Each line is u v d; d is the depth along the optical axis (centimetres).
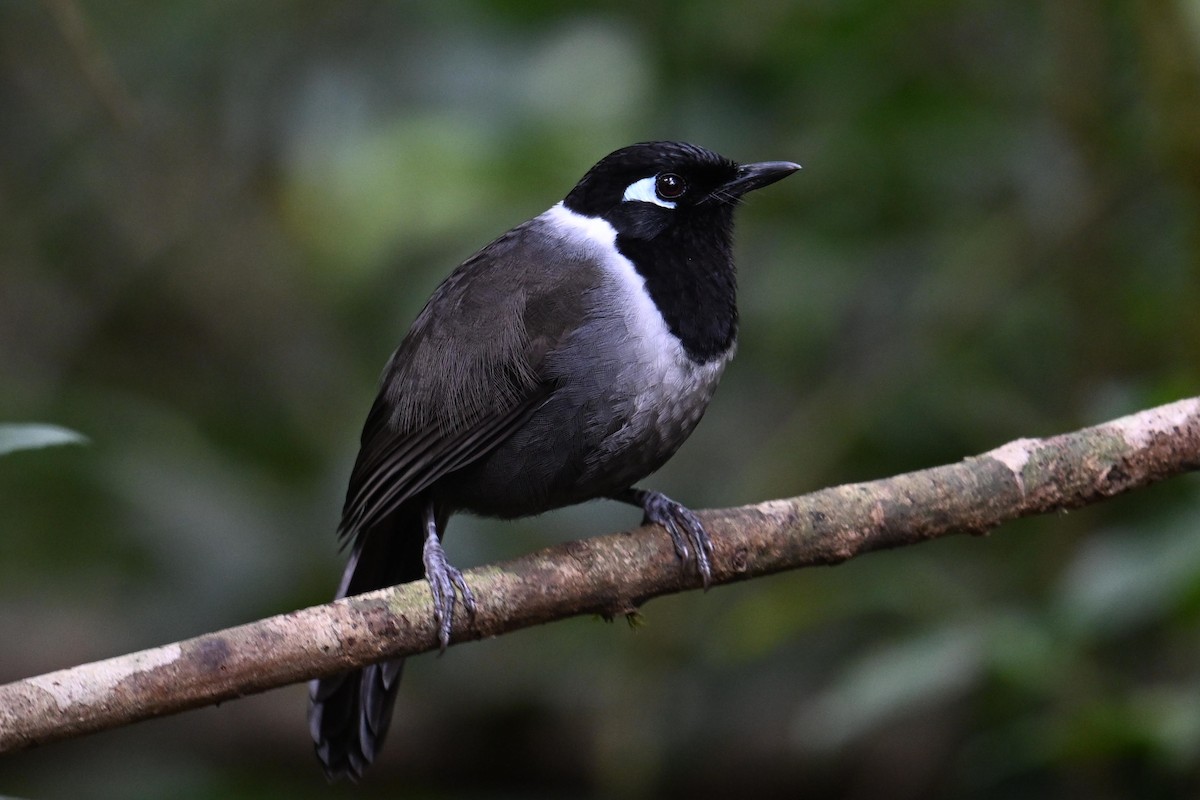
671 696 1207
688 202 866
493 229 1194
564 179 1172
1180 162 1002
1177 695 895
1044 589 1050
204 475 1259
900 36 1181
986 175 1187
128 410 1291
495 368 830
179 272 1462
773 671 1240
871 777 1202
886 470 1168
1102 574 888
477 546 1202
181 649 645
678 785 1230
